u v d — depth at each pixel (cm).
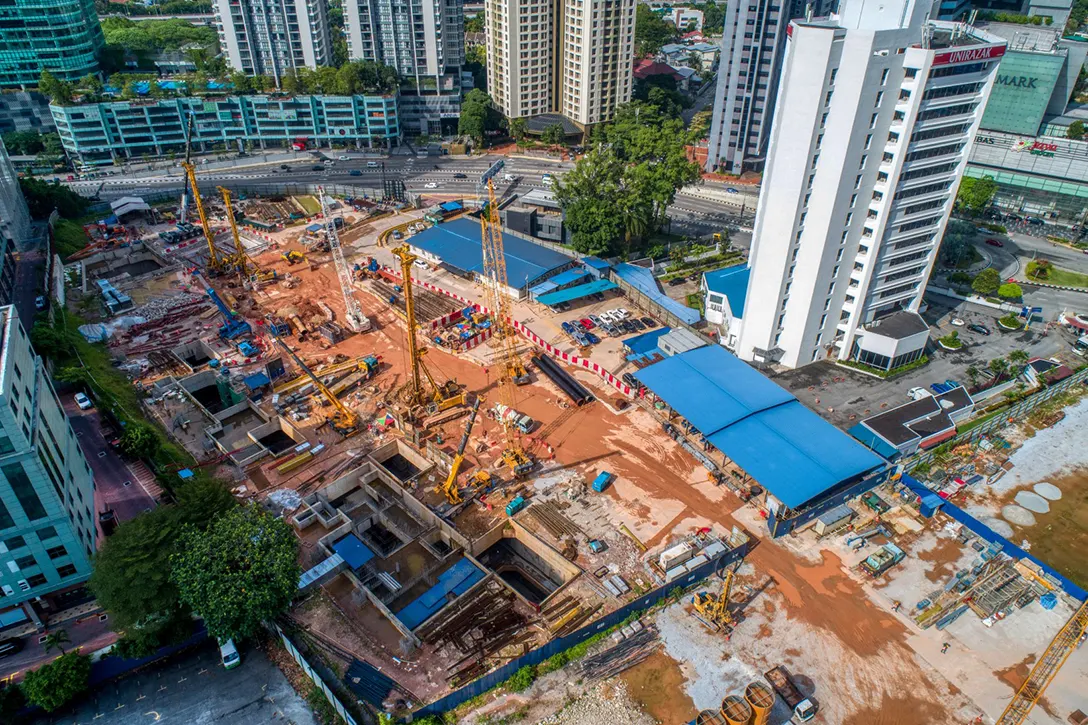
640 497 11575
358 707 8538
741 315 15025
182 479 11631
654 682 8844
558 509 11362
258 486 11994
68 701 8606
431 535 11262
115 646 8731
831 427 12144
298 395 14088
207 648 9300
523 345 15650
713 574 10244
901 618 9638
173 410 13662
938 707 8569
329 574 10344
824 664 9050
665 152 19612
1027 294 17400
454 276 18538
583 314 16712
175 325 16488
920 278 14812
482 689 8725
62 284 17562
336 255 16112
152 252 19912
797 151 12325
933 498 11175
